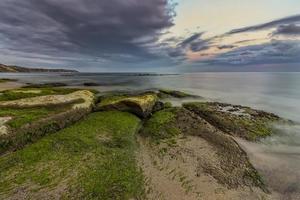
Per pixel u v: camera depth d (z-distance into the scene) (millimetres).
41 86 50438
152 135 17891
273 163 14203
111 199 10016
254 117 25172
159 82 87938
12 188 10383
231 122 22016
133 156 14164
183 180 11852
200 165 13391
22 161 12641
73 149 14281
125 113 22906
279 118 25156
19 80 76812
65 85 59938
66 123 19078
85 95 26656
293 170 13383
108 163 12891
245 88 62875
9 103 20406
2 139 13945
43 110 19484
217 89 59469
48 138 15703
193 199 10516
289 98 42500
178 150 15281
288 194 11234
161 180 11773
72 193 10188
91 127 18281
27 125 15930
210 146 16016
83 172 11789
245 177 12445
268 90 57062
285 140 18203
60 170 11891
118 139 16375
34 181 10914
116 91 48438
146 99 25312
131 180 11477
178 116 22406
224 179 12141
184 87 64875
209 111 26688
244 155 15070
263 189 11547
